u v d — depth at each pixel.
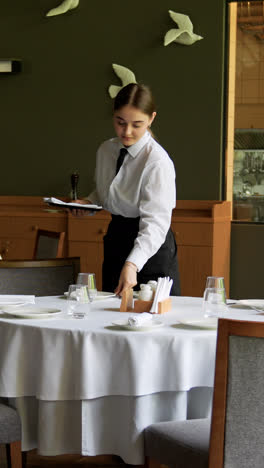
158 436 2.28
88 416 2.41
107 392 2.40
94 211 3.62
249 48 6.29
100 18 6.49
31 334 2.50
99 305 2.99
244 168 6.38
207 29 6.26
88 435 2.41
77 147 6.63
